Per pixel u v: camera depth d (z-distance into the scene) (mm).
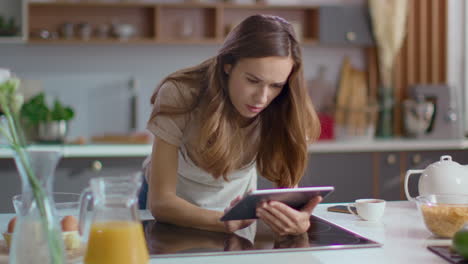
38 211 955
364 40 4270
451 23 4523
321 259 1188
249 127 1771
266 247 1283
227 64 1623
